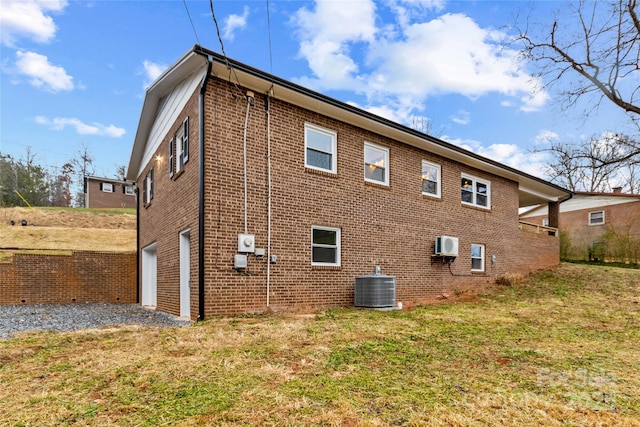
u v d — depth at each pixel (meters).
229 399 2.74
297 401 2.71
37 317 8.37
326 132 8.97
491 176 13.66
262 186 7.65
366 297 8.34
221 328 5.43
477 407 2.69
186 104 8.35
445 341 4.85
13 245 17.59
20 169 45.16
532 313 7.70
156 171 11.21
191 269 7.41
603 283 12.42
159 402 2.68
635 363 3.98
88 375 3.27
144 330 5.52
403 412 2.57
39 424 2.34
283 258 7.82
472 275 12.33
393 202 10.23
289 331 5.18
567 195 17.34
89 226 24.50
